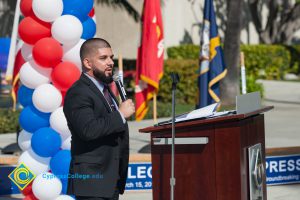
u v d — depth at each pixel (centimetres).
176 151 948
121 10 3781
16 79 1819
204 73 1828
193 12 4741
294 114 2998
